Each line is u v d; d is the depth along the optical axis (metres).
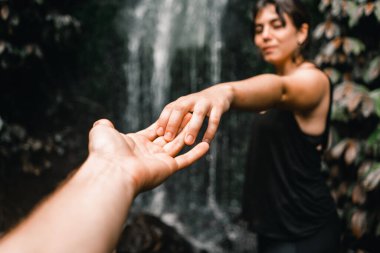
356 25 2.18
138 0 4.55
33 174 3.32
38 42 3.21
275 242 1.16
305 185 1.09
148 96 4.61
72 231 0.25
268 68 4.07
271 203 1.14
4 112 3.20
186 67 4.61
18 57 2.96
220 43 4.42
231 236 3.84
